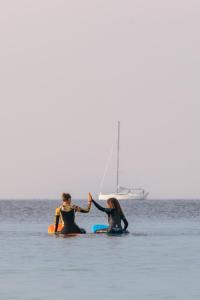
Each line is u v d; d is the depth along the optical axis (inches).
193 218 4980.3
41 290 1275.8
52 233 2795.3
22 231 3056.1
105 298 1189.7
